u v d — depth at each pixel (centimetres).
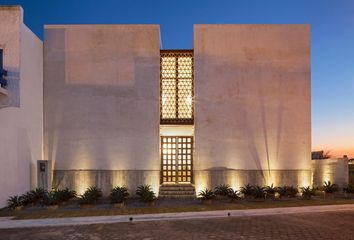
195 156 1560
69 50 1589
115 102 1578
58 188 1544
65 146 1564
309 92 1600
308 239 834
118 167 1559
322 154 2284
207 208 1248
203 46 1592
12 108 1311
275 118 1590
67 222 1037
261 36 1608
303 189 1509
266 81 1598
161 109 1612
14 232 927
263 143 1580
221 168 1561
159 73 1590
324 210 1219
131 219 1070
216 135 1570
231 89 1587
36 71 1509
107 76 1584
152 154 1564
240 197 1470
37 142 1513
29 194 1335
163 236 868
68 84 1581
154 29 1597
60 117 1573
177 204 1346
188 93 1622
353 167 2242
